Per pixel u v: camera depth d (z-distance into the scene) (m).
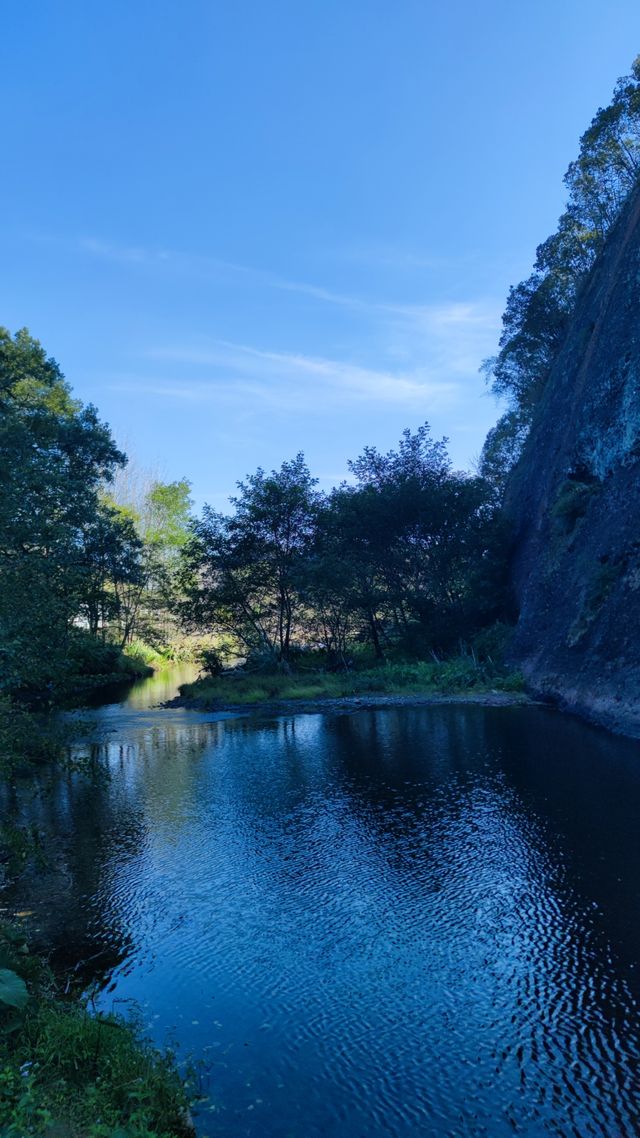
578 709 16.53
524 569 28.16
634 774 10.72
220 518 33.38
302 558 32.50
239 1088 4.15
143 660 47.84
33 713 7.80
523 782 10.73
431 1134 3.75
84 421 32.69
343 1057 4.44
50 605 7.64
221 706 23.58
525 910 6.41
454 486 31.30
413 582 32.94
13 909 6.90
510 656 24.66
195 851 8.48
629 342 20.88
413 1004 5.02
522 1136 3.73
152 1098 3.69
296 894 7.06
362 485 34.25
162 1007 5.08
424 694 22.91
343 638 34.06
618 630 16.05
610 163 33.72
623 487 18.98
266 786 11.63
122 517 47.00
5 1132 2.96
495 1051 4.45
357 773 12.19
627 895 6.58
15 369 28.38
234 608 34.28
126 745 16.61
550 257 38.19
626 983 5.15
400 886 7.12
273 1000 5.14
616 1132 3.72
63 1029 4.12
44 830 9.51
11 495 8.55
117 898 7.11
